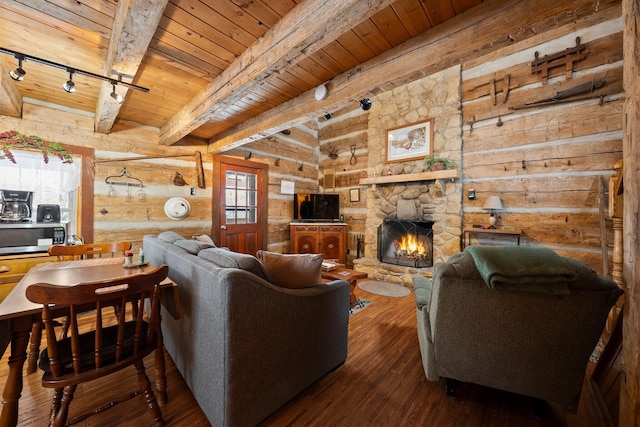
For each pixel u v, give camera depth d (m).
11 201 2.61
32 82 2.30
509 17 1.34
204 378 1.33
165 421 1.36
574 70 2.90
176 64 1.99
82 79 2.25
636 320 0.94
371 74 1.91
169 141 3.35
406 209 4.17
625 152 1.03
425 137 4.01
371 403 1.51
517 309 1.26
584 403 1.51
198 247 1.74
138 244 3.27
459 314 1.37
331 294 1.72
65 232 2.66
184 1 1.38
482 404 1.51
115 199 3.11
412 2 1.40
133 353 1.30
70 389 1.21
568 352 1.23
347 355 1.97
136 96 2.53
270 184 4.86
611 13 2.71
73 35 1.66
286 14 1.49
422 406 1.49
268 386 1.34
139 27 1.38
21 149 2.53
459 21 1.50
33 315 1.16
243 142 3.36
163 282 1.49
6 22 1.53
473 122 3.62
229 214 4.25
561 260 1.22
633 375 0.95
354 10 1.20
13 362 1.11
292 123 2.63
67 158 2.79
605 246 2.58
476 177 3.58
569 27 2.94
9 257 2.32
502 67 3.39
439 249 3.79
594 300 1.14
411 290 3.62
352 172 5.23
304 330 1.53
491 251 1.34
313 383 1.67
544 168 3.08
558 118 3.01
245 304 1.21
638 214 0.93
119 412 1.42
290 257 1.64
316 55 1.87
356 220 5.16
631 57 0.97
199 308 1.37
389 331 2.41
